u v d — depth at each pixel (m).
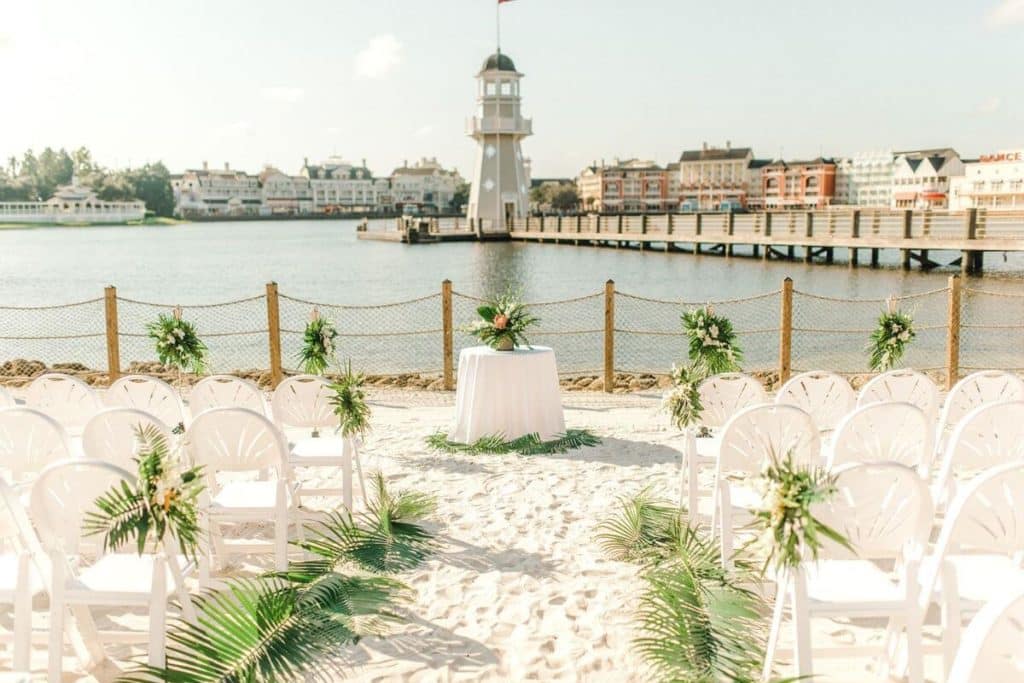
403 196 178.62
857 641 3.87
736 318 21.78
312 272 39.00
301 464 5.40
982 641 2.17
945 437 6.03
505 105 63.34
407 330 20.70
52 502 3.47
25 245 72.50
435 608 4.16
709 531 5.18
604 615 4.09
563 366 15.23
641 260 43.47
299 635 3.61
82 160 180.50
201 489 3.47
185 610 3.62
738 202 150.38
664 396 5.38
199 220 162.50
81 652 3.63
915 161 133.62
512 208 64.94
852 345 16.80
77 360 16.72
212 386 5.86
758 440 4.50
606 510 5.65
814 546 2.91
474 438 7.39
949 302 10.76
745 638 3.62
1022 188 84.00
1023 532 3.07
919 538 3.15
